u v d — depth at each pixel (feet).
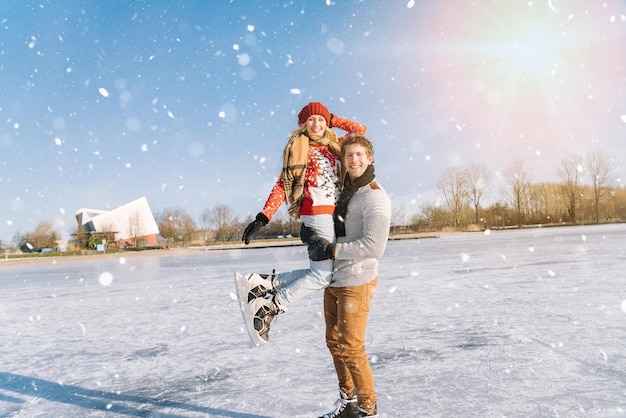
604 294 20.88
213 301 26.63
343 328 8.07
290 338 16.03
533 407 8.55
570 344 12.81
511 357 11.94
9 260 111.96
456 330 15.52
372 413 7.98
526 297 21.26
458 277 30.63
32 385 12.15
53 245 140.05
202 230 179.83
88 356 15.15
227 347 15.31
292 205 8.39
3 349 16.88
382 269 38.55
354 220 8.20
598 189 157.38
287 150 8.20
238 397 10.21
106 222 173.37
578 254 42.60
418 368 11.48
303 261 53.83
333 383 10.84
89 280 46.73
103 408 10.09
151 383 11.74
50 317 23.95
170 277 44.57
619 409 8.23
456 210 159.12
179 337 17.35
